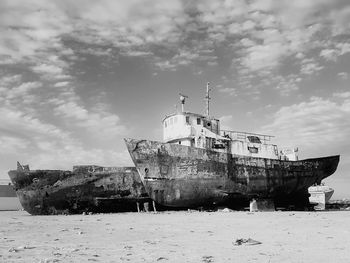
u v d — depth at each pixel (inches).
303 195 1167.6
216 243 374.0
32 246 354.6
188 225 588.7
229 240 398.0
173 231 502.0
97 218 779.4
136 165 946.1
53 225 615.5
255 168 1032.2
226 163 995.9
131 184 1022.4
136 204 1029.2
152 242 384.2
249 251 317.1
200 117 1091.3
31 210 970.7
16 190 971.3
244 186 1010.1
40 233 485.7
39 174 970.7
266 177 1046.4
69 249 334.3
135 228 549.3
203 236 439.5
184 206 990.4
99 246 356.5
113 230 522.9
